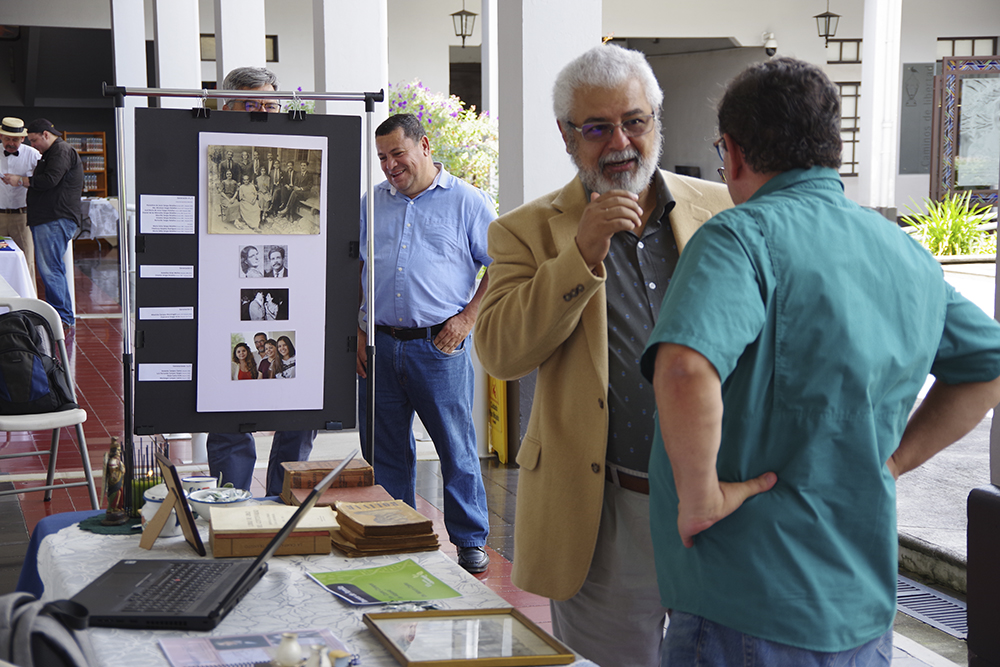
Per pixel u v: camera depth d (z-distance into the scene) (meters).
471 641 1.60
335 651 1.52
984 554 2.88
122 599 1.73
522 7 4.12
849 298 1.45
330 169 2.91
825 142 1.52
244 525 2.04
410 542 2.08
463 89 18.91
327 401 2.98
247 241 2.88
